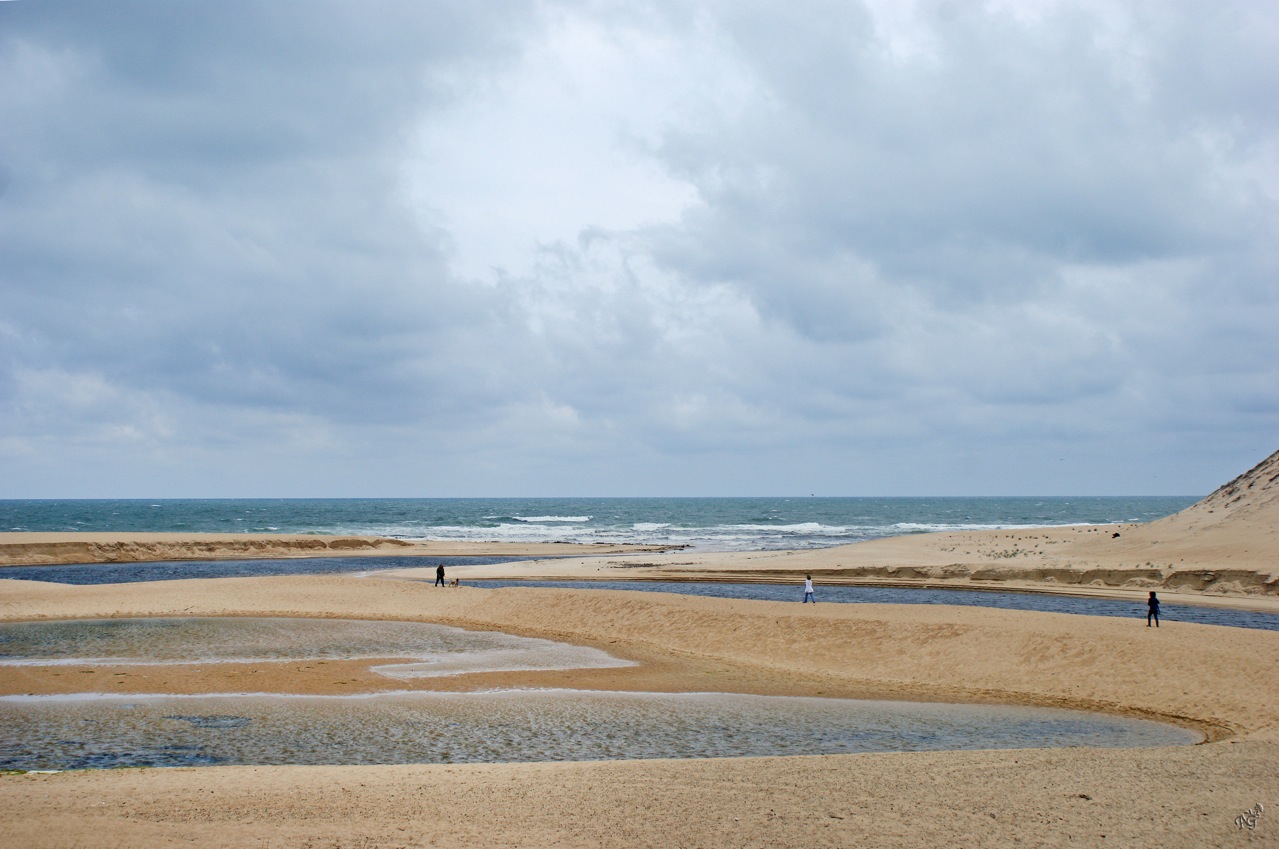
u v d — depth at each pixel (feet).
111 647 90.27
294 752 51.88
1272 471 199.52
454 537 355.56
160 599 122.83
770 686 74.18
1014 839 32.37
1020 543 225.97
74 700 66.23
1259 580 138.72
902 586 161.68
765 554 232.12
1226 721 59.72
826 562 199.93
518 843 31.17
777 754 51.78
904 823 34.19
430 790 38.78
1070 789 39.42
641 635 99.40
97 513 605.31
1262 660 68.90
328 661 84.17
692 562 209.46
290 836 31.30
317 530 401.08
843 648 85.10
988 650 79.10
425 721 60.34
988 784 40.19
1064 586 156.25
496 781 40.65
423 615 117.29
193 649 89.71
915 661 79.97
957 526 465.88
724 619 97.25
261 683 73.26
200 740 54.60
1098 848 31.50
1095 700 67.46
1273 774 42.45
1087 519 549.54
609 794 38.17
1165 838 32.63
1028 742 54.90
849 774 42.19
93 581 173.06
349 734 56.44
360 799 36.96
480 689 71.87
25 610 113.19
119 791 37.83
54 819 32.50
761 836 32.42
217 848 29.53
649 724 59.67
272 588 132.87
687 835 32.45
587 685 74.08
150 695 68.18
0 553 211.00
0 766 48.16
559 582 167.53
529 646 94.79
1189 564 155.33
